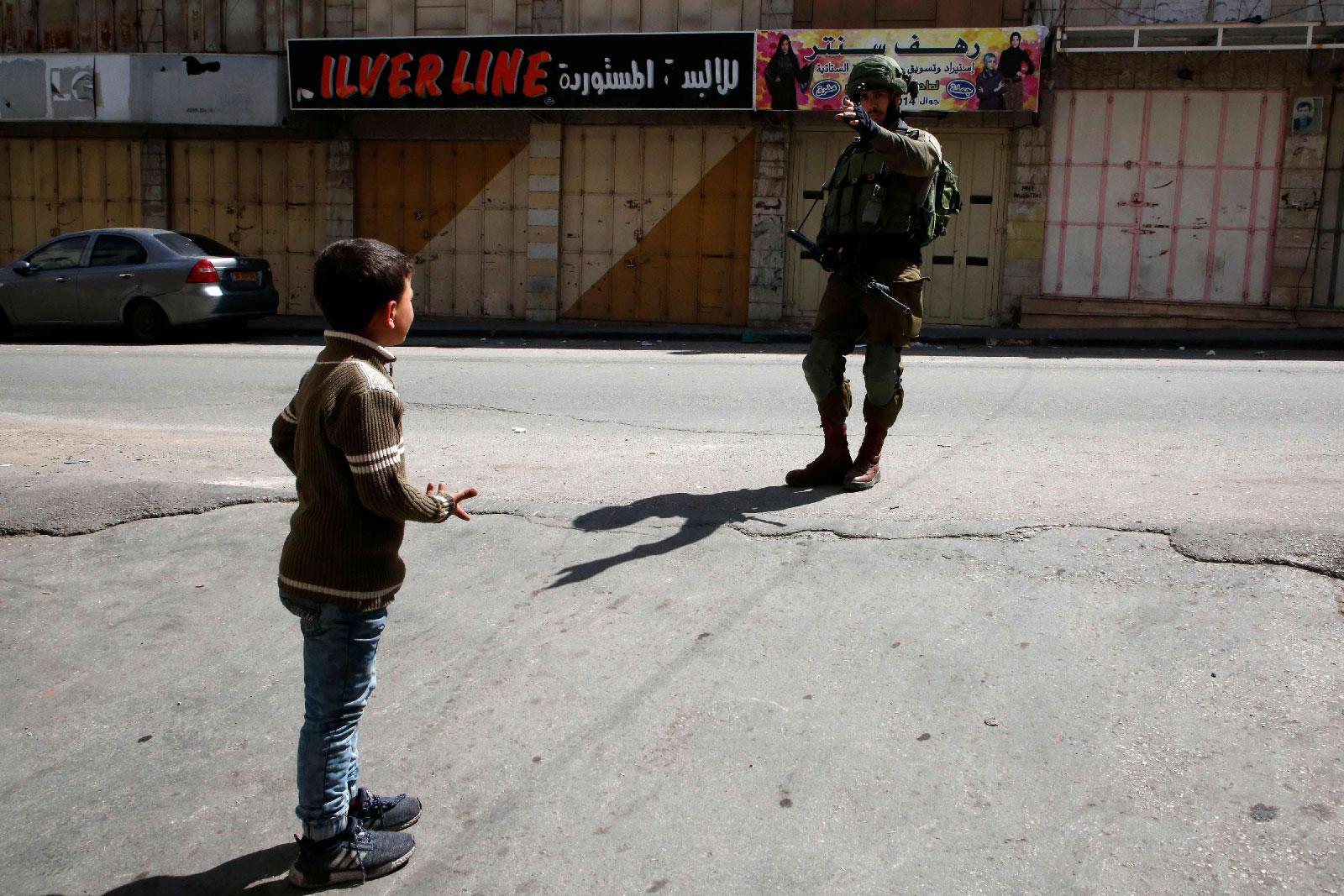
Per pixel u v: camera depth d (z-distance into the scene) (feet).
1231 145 49.44
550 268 57.31
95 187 62.44
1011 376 32.78
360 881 8.85
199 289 46.39
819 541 14.33
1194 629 11.48
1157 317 50.83
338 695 8.67
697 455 21.02
